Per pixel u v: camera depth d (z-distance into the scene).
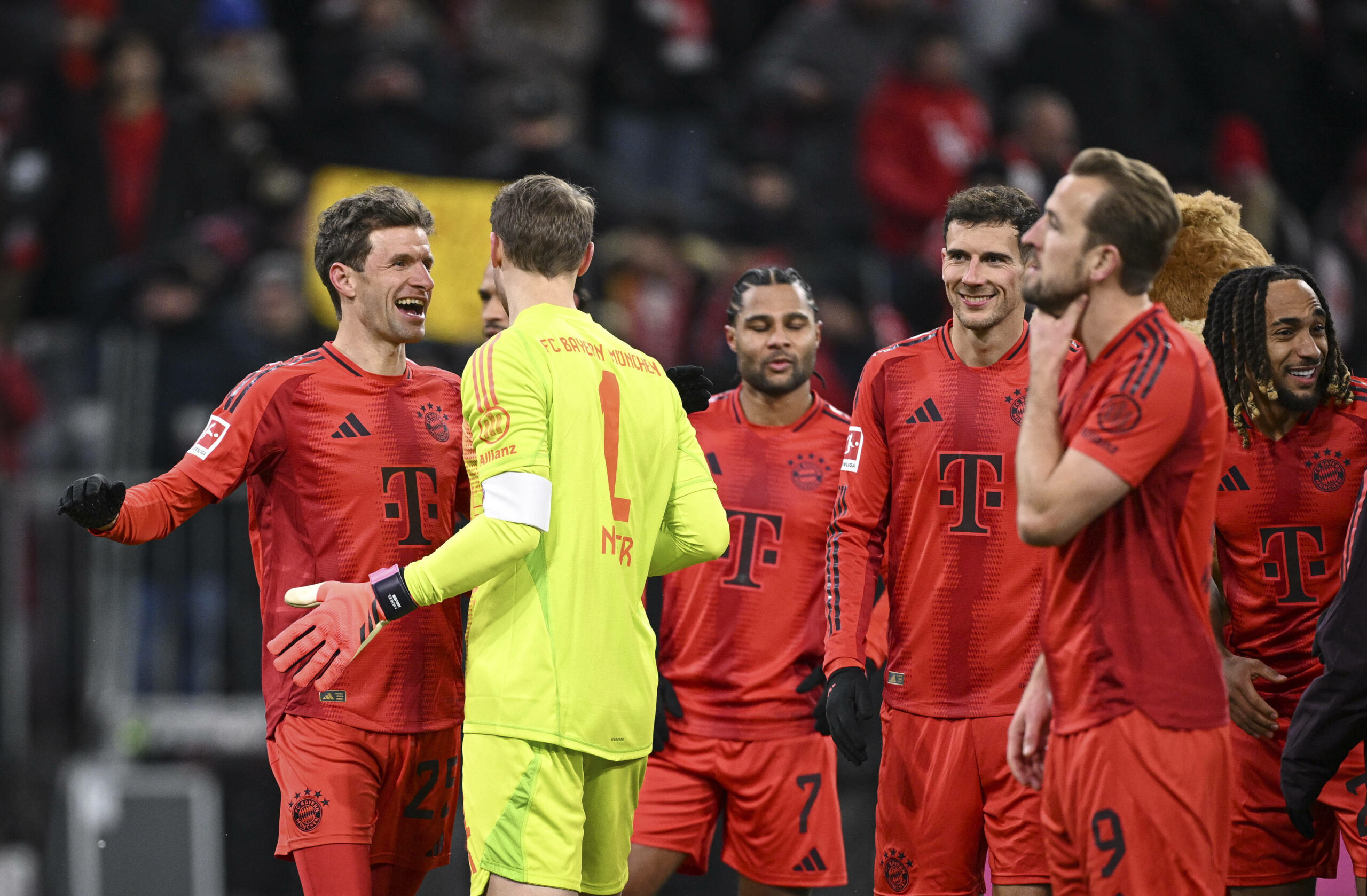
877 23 36.66
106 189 33.31
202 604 26.50
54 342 30.77
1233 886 14.27
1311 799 12.73
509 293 12.71
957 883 14.10
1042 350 11.00
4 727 26.56
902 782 14.23
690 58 36.91
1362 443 13.80
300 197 32.44
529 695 11.82
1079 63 36.47
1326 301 13.77
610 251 31.17
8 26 35.69
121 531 13.03
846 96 35.78
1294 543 13.84
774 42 38.16
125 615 26.61
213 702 26.39
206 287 30.50
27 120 34.47
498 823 11.88
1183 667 10.81
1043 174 34.50
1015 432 13.86
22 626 26.91
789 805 16.02
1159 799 10.71
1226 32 38.31
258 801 26.30
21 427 30.44
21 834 25.84
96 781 25.81
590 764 12.28
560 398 12.01
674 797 16.22
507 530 11.51
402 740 13.59
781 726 15.99
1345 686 12.41
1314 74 39.75
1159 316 10.98
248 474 13.71
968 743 13.89
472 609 12.33
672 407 12.95
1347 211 38.25
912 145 34.12
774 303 15.83
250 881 26.09
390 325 13.78
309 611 12.78
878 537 14.52
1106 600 10.90
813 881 16.09
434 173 32.22
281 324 29.58
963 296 13.72
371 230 13.75
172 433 28.55
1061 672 11.19
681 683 16.28
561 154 31.41
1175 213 10.88
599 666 12.03
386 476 13.70
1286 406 13.62
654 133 36.50
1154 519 10.84
